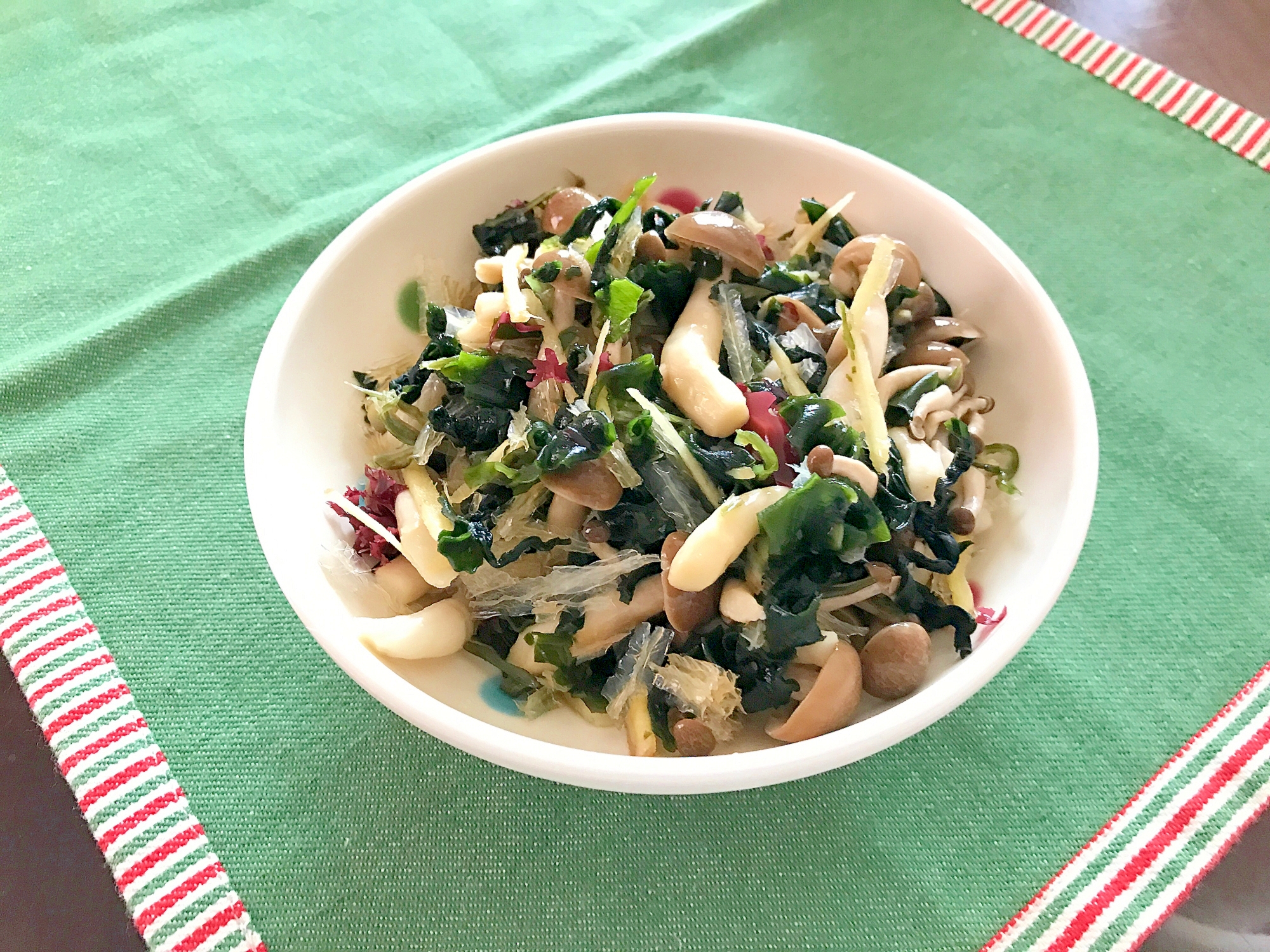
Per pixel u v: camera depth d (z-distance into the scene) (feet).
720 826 0.58
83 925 0.55
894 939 0.55
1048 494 0.56
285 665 0.63
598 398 0.57
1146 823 0.58
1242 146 0.87
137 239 0.84
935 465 0.58
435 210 0.66
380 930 0.55
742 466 0.55
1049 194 0.86
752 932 0.55
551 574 0.57
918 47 0.96
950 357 0.63
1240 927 0.55
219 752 0.60
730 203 0.69
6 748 0.60
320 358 0.61
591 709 0.56
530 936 0.55
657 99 0.93
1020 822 0.58
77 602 0.65
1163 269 0.82
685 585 0.51
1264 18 0.98
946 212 0.65
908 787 0.59
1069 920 0.55
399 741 0.60
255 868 0.56
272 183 0.87
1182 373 0.76
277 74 0.95
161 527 0.69
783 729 0.52
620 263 0.61
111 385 0.76
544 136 0.68
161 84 0.94
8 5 0.99
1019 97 0.92
